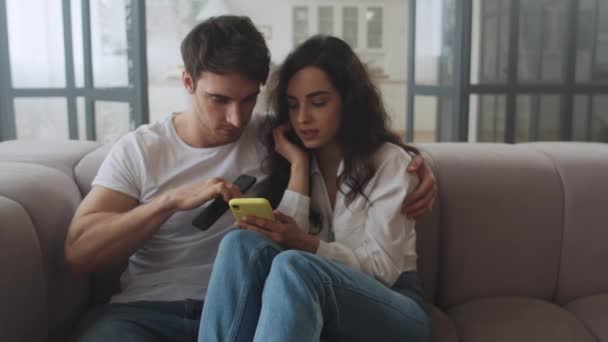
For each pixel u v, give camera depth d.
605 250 1.41
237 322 0.94
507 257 1.40
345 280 0.96
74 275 1.12
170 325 1.09
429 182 1.15
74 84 2.33
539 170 1.43
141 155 1.17
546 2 2.36
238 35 1.11
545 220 1.41
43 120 2.32
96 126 2.35
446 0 2.36
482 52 2.31
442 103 2.45
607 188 1.41
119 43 2.27
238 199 1.01
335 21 5.53
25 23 2.24
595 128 2.50
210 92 1.11
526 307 1.33
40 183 1.18
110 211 1.13
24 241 1.00
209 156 1.21
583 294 1.42
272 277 0.91
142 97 2.27
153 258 1.21
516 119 2.42
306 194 1.17
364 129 1.18
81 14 2.27
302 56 1.16
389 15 5.53
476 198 1.39
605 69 2.46
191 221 1.18
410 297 1.12
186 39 1.15
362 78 1.18
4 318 0.91
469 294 1.40
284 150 1.23
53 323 1.11
